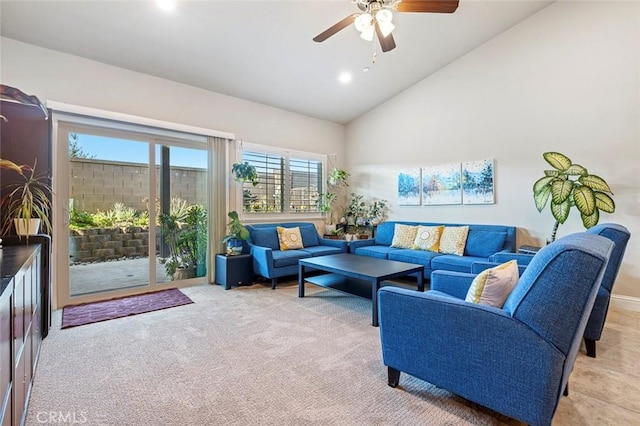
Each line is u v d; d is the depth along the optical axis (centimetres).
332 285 337
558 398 133
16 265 156
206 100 432
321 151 578
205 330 268
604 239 149
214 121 440
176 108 405
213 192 433
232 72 402
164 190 406
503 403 141
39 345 226
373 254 456
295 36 353
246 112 475
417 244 447
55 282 327
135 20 299
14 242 245
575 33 359
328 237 556
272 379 192
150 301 349
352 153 604
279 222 520
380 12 218
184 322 287
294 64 405
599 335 216
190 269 430
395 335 176
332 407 165
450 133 466
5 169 273
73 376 195
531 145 392
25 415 154
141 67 367
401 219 529
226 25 322
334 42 375
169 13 297
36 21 286
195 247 435
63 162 330
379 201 561
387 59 430
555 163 333
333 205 597
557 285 126
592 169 349
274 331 266
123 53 340
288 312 314
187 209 427
